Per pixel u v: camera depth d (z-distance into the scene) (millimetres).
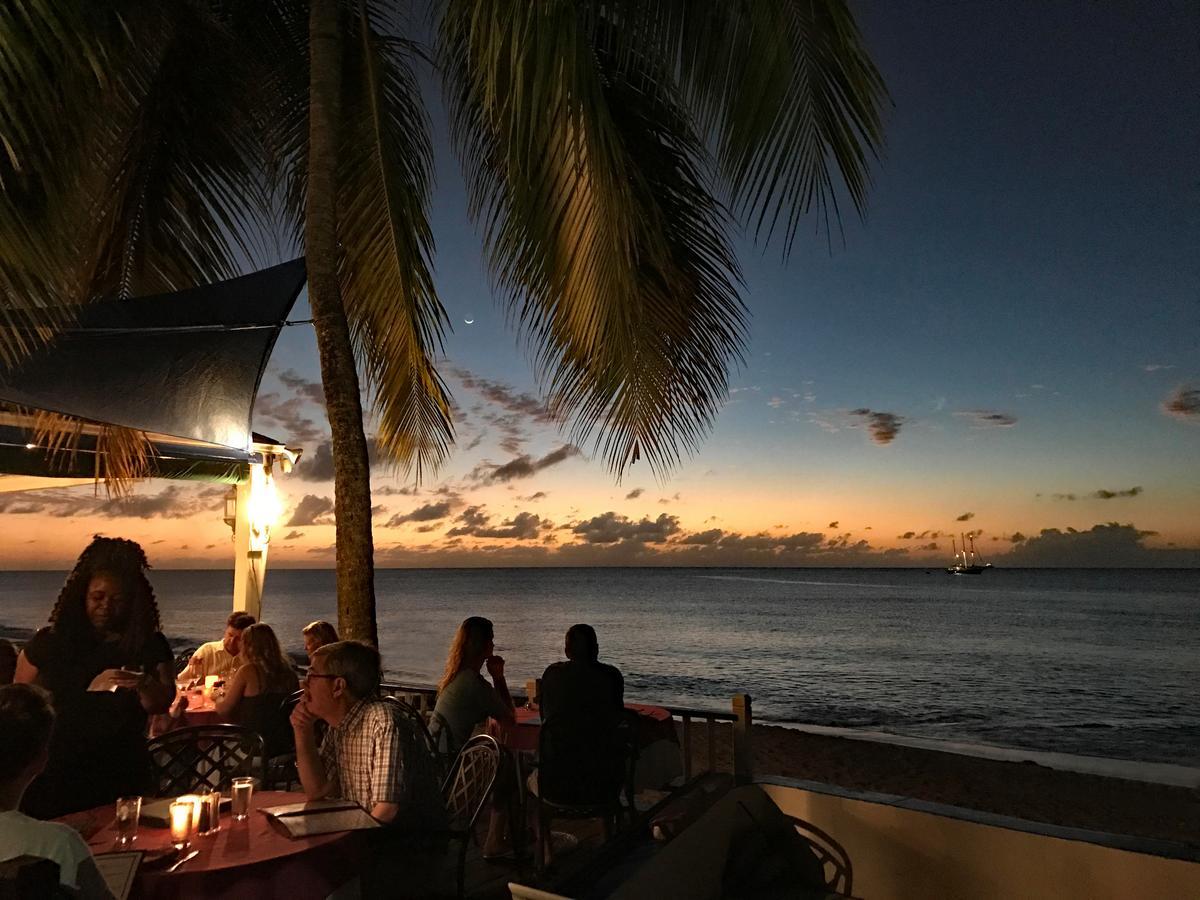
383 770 2857
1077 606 94562
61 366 3506
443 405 6270
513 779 4391
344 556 4953
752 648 52312
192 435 4352
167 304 3945
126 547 3236
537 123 3947
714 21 4320
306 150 6680
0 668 3586
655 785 4629
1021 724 25141
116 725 2912
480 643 4547
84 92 3754
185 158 6012
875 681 37031
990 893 2826
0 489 6316
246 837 2500
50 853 1838
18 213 3078
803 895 3184
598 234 3945
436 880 3010
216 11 6141
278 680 4609
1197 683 36156
